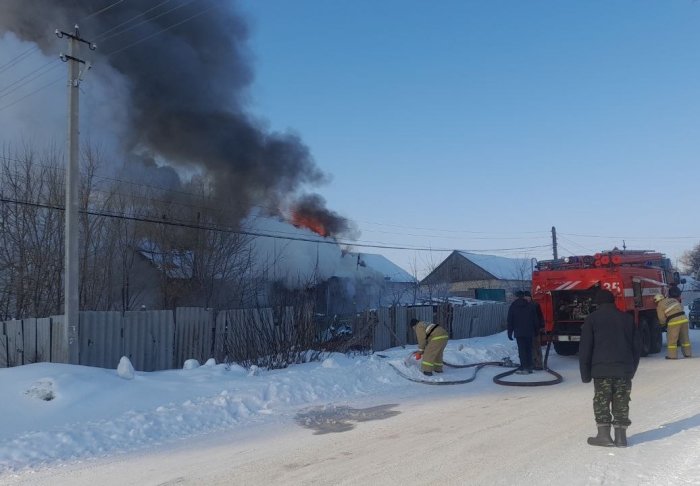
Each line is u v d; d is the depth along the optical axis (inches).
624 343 242.1
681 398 346.3
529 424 298.0
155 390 386.0
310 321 585.0
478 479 208.8
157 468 244.8
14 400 341.4
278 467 238.1
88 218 732.0
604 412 244.4
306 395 392.5
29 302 654.5
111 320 502.9
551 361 586.6
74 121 479.5
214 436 302.7
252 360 529.0
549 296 586.2
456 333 872.9
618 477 201.0
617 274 555.5
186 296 844.0
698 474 198.7
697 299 1148.5
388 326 733.3
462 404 366.3
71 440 285.1
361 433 295.6
